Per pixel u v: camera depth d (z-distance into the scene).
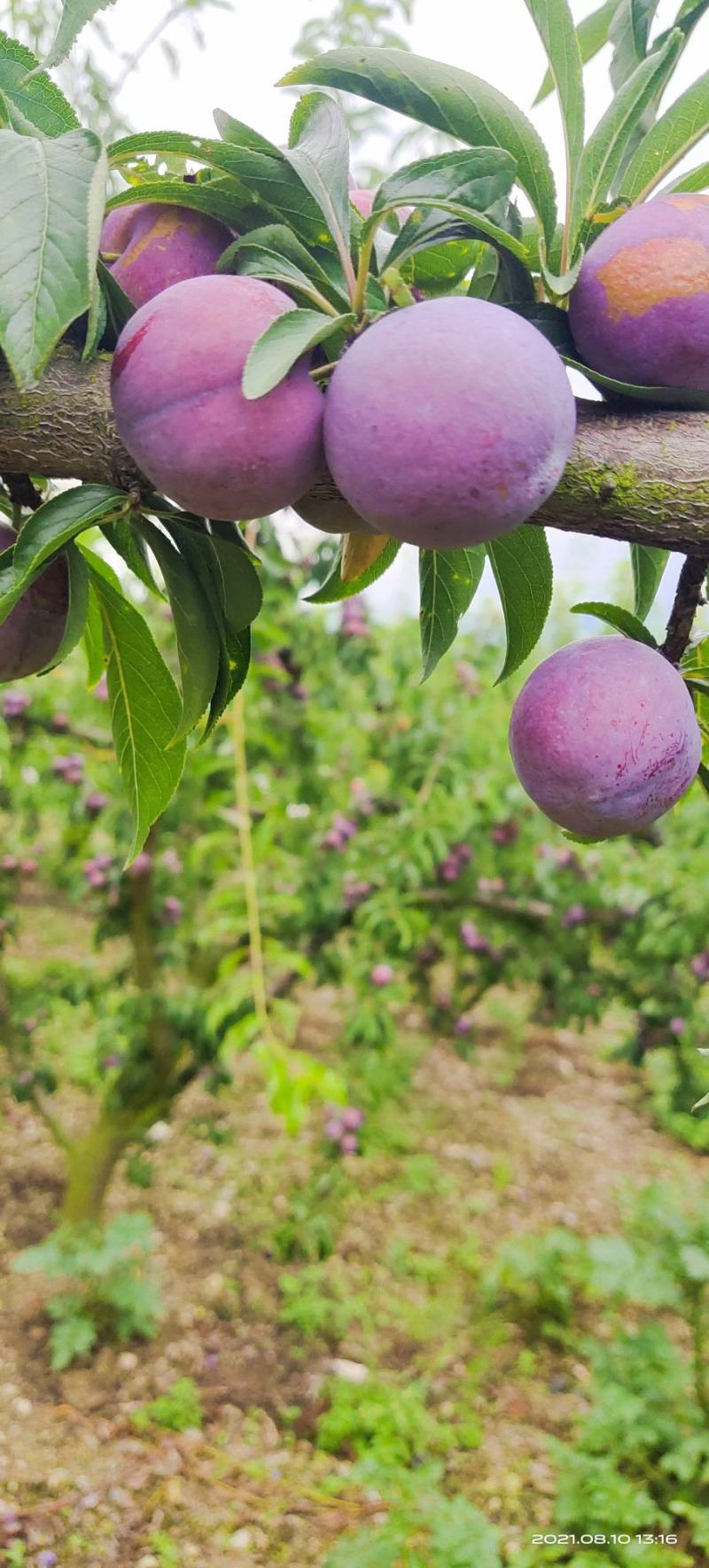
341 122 0.28
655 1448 1.17
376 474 0.25
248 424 0.25
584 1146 1.87
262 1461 1.15
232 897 1.30
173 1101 1.48
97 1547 1.03
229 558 0.31
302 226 0.29
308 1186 1.58
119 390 0.26
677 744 0.31
